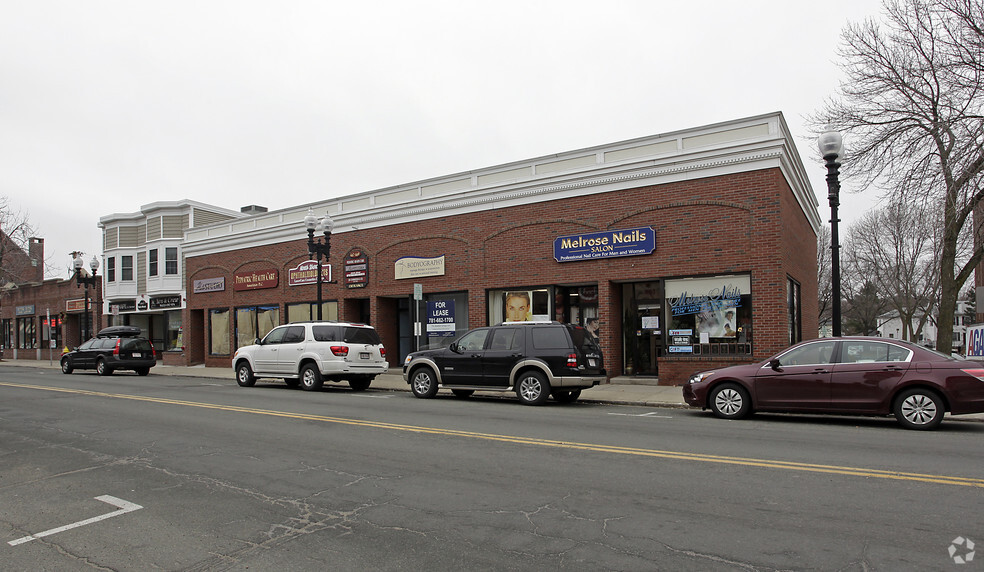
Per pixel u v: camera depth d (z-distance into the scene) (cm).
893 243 4300
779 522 514
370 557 456
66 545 496
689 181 1642
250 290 2697
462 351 1448
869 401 1006
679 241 1647
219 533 516
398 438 912
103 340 2553
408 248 2175
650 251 1678
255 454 813
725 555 445
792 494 594
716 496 591
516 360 1373
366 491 629
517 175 1964
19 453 847
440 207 2083
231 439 922
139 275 3616
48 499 625
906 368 990
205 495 628
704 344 1622
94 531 527
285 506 586
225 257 2822
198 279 2958
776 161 1529
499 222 1955
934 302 3512
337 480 675
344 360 1695
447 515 548
